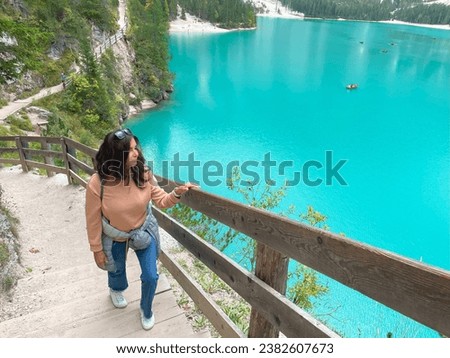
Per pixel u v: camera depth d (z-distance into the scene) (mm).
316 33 145750
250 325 1927
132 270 3305
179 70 67500
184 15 131750
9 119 21406
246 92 56500
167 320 2590
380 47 114250
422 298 930
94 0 46562
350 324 6762
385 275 1034
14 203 6246
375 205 24984
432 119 48344
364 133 42094
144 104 44250
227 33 128750
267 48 100312
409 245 20562
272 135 38844
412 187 28812
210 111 45312
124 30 51656
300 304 5273
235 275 1957
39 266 4043
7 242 3959
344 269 1193
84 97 30641
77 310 2750
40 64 12789
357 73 75312
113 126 32844
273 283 1690
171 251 4766
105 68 38469
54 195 6668
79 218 5488
